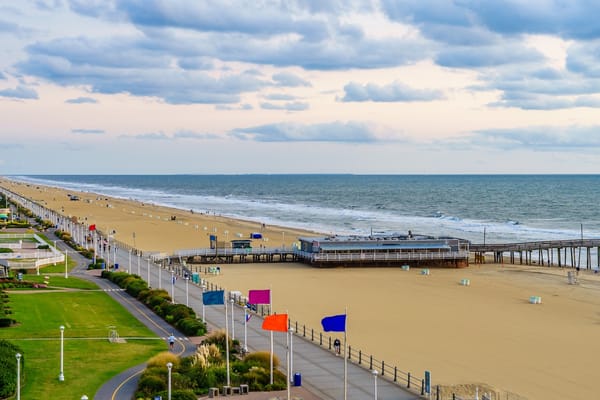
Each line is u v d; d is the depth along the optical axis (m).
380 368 69.31
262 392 59.84
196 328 81.81
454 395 59.03
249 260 163.25
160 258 152.88
